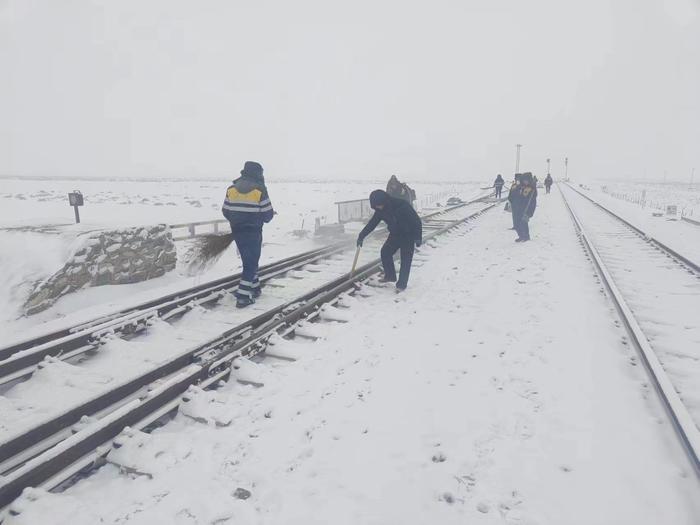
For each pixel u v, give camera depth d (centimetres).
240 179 618
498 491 276
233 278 727
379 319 586
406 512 259
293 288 724
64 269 629
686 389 401
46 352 432
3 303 572
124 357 448
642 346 450
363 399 382
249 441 325
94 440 304
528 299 664
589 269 873
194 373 388
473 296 690
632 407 367
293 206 3047
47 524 249
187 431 340
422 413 361
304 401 377
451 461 304
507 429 339
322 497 271
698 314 612
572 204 2925
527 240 1230
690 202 4134
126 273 737
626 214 2366
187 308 595
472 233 1393
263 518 255
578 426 341
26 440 301
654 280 812
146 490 277
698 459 279
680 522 251
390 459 305
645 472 291
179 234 1548
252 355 460
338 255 1044
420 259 988
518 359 456
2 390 404
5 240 682
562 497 271
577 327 546
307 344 503
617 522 252
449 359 460
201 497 269
